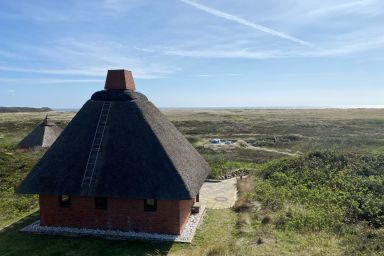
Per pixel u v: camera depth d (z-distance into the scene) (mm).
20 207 19141
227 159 38750
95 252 13320
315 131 69750
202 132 75250
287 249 12812
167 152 15125
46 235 14891
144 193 14047
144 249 13539
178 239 14414
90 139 15688
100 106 16688
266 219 16234
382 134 58844
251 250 12758
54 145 15984
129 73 17938
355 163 24922
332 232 14688
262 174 26312
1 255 13125
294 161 26766
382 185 20422
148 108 17203
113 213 15141
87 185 14445
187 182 14516
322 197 19125
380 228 15016
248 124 91062
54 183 14773
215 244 13422
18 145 39719
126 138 15500
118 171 14617
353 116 116562
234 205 19766
